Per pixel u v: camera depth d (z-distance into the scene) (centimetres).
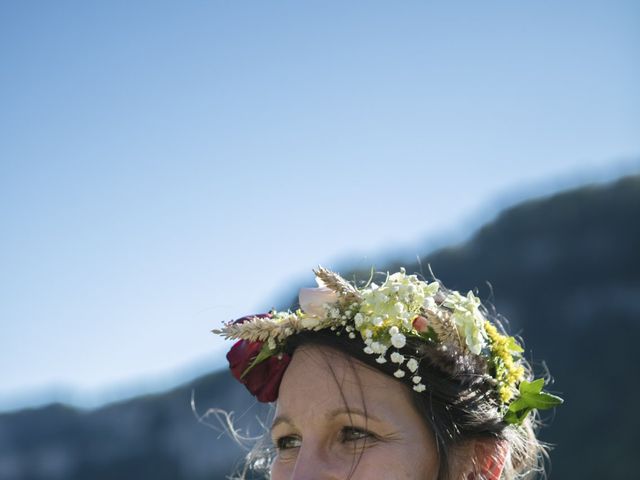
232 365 315
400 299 280
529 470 339
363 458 270
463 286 2356
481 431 283
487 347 296
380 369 276
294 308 315
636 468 1569
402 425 272
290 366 289
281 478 285
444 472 273
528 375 335
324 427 276
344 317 281
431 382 278
